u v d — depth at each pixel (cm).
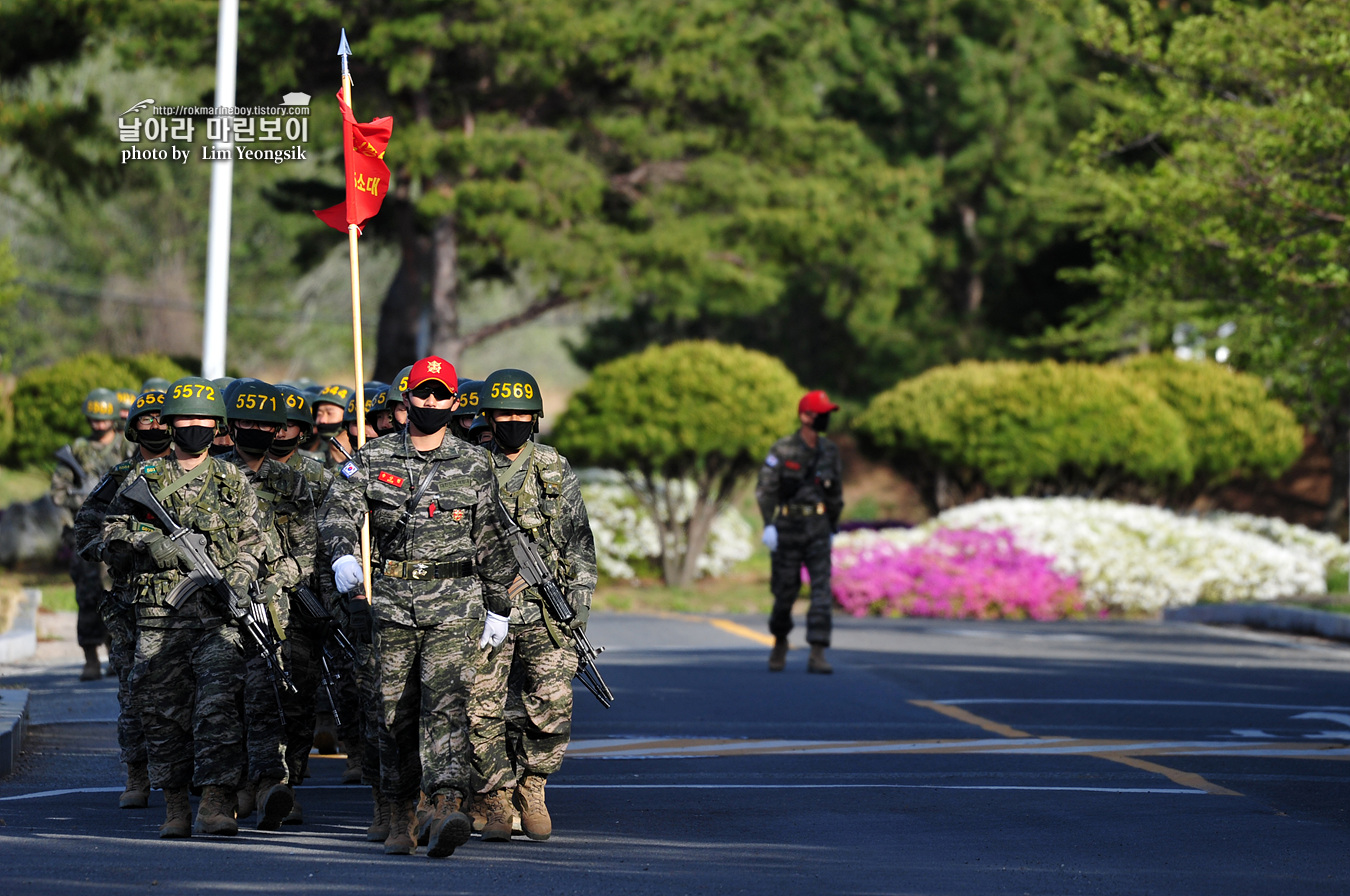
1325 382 7812
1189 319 11125
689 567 9250
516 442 2672
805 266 13612
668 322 15338
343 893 2147
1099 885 2264
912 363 14488
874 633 6662
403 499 2503
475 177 10056
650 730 3928
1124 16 13275
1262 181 6900
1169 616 7988
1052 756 3531
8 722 3403
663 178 10619
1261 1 9038
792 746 3688
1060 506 8962
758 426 8775
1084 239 13988
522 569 2614
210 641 2684
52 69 10350
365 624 2481
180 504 2703
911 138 14525
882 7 14762
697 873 2322
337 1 9319
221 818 2636
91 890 2139
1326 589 8956
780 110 11138
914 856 2466
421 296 11294
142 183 10500
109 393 4672
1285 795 3036
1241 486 13100
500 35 9400
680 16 10369
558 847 2539
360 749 2916
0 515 8819
